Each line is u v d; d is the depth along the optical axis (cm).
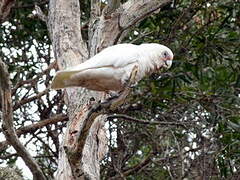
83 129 791
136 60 888
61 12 1166
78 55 1117
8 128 870
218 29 1337
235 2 1355
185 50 1333
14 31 1545
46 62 1571
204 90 1319
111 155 1356
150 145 1433
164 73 1270
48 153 1538
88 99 992
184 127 1251
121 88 884
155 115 1363
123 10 1133
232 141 1248
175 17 1383
